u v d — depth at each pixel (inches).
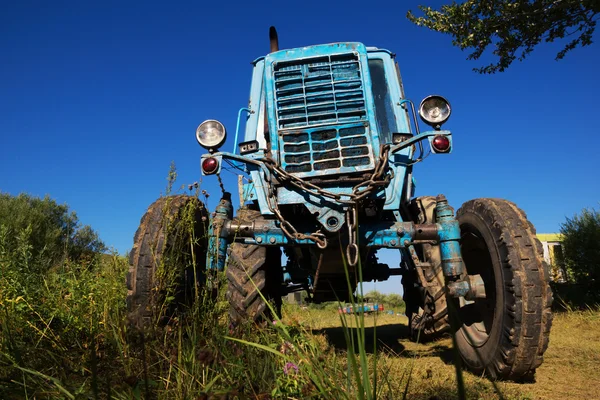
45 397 81.0
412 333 229.0
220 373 89.4
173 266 129.6
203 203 160.2
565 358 169.6
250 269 156.0
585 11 340.2
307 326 163.2
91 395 78.0
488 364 138.5
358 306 61.1
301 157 158.6
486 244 144.7
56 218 558.3
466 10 359.6
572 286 370.9
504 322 133.4
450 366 155.5
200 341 108.1
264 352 102.7
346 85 164.7
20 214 512.1
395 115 191.0
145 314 118.8
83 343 113.0
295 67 167.6
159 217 138.0
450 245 149.3
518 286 130.5
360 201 148.2
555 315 299.6
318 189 148.6
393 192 159.5
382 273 239.0
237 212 173.5
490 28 359.3
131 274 128.4
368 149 157.0
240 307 150.5
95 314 122.4
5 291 122.7
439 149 153.1
